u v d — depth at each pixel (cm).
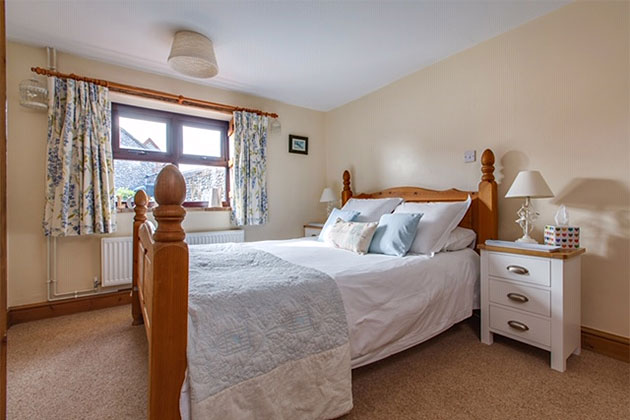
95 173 252
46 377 162
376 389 151
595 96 188
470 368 170
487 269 198
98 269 268
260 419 107
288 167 383
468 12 206
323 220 412
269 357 112
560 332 164
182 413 94
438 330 183
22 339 207
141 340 206
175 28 221
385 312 156
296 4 197
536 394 146
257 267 164
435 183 280
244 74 300
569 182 199
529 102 217
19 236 239
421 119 292
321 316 130
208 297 111
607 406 137
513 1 196
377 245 223
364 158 358
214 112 330
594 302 189
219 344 103
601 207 186
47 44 241
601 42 185
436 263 194
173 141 318
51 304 248
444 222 225
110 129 264
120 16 207
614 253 182
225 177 353
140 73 286
